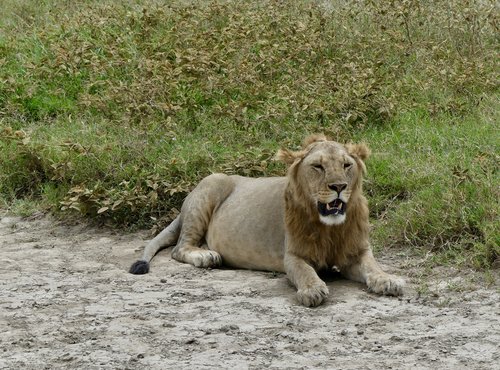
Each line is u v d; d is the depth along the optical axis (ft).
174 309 31.60
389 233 38.96
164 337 28.78
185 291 33.71
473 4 57.47
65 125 51.72
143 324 30.09
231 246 37.24
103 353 27.53
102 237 42.34
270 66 53.83
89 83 55.21
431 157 43.47
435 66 52.95
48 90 55.42
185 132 49.57
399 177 42.37
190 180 44.39
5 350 28.19
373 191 42.50
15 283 35.37
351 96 49.11
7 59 59.47
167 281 35.32
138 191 43.50
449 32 56.34
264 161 43.62
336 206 32.71
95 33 60.03
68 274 36.81
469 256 35.91
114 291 34.04
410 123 48.21
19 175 47.88
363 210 34.68
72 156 47.06
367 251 34.88
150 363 26.61
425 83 51.34
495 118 47.32
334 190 32.55
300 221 34.19
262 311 31.19
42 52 59.11
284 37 56.54
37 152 47.75
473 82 51.21
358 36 56.44
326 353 27.07
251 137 47.60
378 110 48.93
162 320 30.45
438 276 34.86
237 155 45.27
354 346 27.61
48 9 67.10
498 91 51.13
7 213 45.65
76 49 57.11
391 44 55.52
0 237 42.73
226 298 32.81
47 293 33.94
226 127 49.19
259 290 33.73
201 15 59.57
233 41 55.36
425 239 38.22
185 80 53.11
